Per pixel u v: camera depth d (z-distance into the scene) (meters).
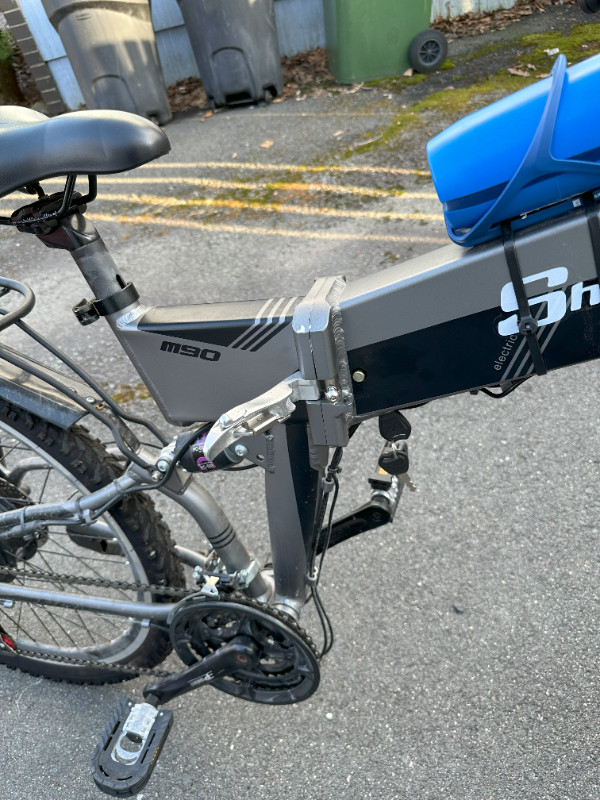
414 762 1.83
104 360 3.44
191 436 1.43
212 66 5.72
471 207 1.06
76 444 1.59
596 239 1.06
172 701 2.05
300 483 1.50
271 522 1.58
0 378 1.52
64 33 5.46
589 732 1.81
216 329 1.33
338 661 2.08
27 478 2.87
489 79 5.50
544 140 0.95
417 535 2.38
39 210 1.26
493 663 2.01
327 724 1.94
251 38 5.59
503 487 2.49
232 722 1.99
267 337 1.31
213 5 5.40
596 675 1.93
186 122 5.93
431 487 2.53
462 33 6.35
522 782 1.75
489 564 2.26
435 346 1.22
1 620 2.22
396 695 1.98
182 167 5.20
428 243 3.83
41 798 1.89
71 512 1.59
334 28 5.72
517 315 1.15
